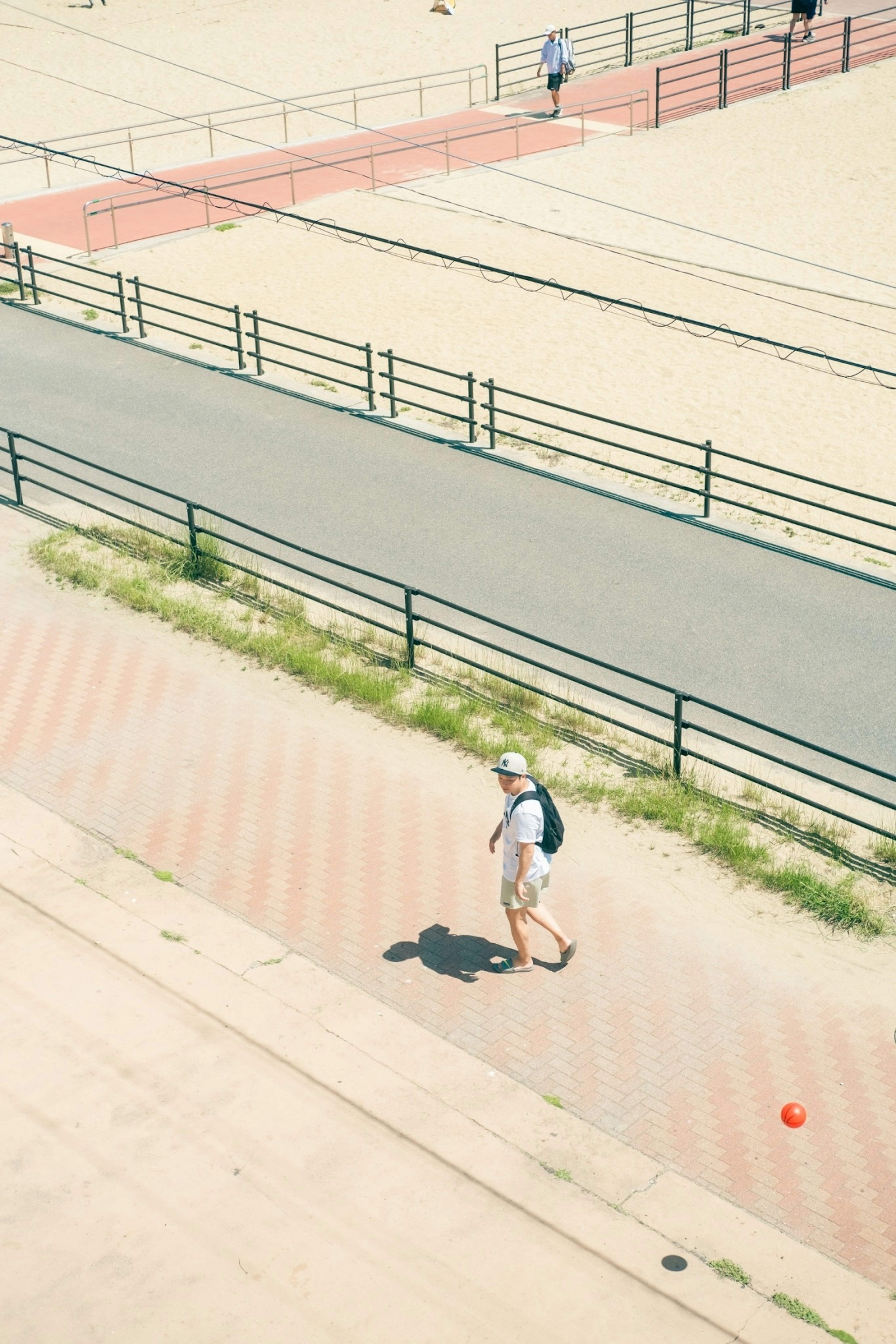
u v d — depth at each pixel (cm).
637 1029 903
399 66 4341
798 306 2542
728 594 1564
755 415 2114
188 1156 791
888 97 3794
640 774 1202
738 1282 720
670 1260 731
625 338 2400
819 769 1237
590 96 4006
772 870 1066
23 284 2492
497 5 4997
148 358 2264
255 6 4966
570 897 1038
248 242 2855
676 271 2714
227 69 4262
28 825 1107
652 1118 830
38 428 1970
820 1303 709
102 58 4334
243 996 922
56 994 919
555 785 1179
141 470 1850
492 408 1895
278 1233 742
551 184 3253
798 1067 873
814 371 2272
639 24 4631
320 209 3062
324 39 4578
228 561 1590
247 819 1128
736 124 3659
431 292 2598
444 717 1259
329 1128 814
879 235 2892
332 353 2311
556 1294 710
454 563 1622
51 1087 839
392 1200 765
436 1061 870
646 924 1009
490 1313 698
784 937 1000
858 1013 923
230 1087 843
